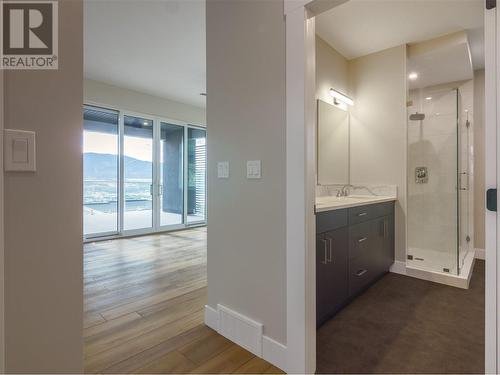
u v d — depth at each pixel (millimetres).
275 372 1516
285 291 1519
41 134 805
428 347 1723
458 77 3539
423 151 3416
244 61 1710
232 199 1799
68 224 858
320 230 1824
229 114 1806
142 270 3189
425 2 2295
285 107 1500
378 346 1738
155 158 5414
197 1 2457
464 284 2631
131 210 5184
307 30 1419
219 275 1907
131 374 1499
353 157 3412
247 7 1693
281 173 1526
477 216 3645
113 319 2080
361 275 2375
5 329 753
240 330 1749
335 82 3168
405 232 3033
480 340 1790
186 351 1697
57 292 839
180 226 5922
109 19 2717
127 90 4902
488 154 1048
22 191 773
